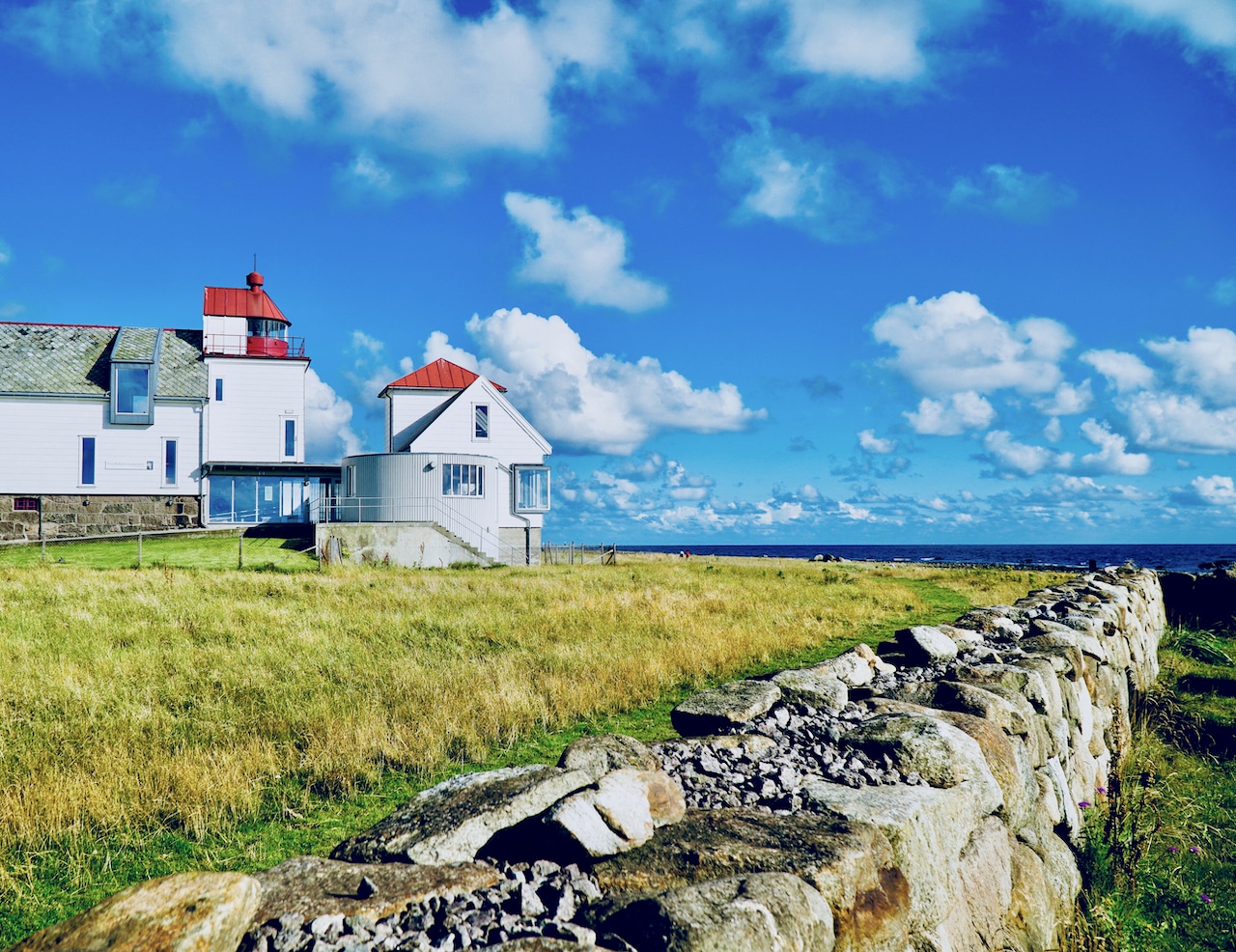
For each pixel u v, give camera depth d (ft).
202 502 109.09
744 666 35.24
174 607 45.70
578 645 36.60
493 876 10.64
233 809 17.13
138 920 7.77
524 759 21.31
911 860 12.05
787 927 8.97
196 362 116.16
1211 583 65.16
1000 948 14.11
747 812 12.76
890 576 103.14
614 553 133.80
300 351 119.96
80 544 94.84
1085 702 26.27
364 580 66.69
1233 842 22.97
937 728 15.92
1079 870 20.06
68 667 29.09
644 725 25.12
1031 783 18.04
